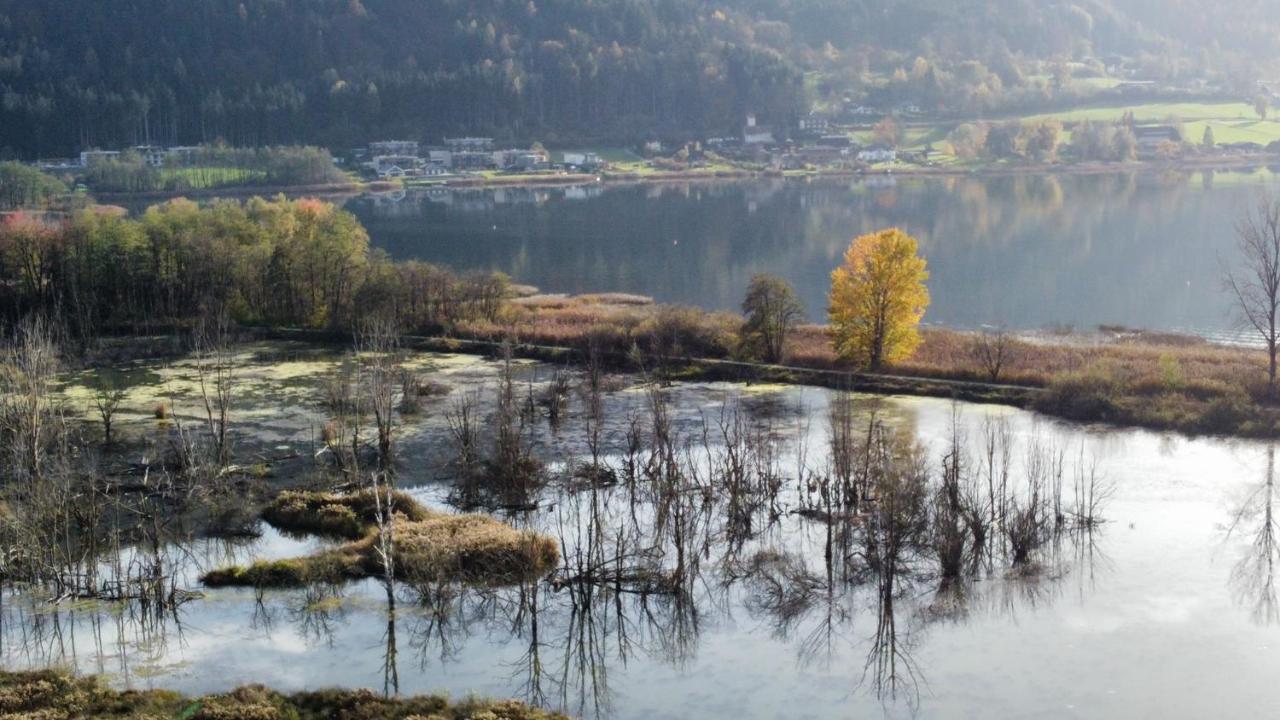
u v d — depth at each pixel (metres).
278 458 78.31
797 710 46.47
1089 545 62.47
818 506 67.69
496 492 71.12
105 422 80.44
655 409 73.75
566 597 56.88
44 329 106.19
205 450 77.06
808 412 88.62
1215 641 51.62
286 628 53.47
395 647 51.75
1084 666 49.66
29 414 72.25
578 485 72.88
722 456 76.56
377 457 78.38
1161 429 82.56
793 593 57.12
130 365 104.00
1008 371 94.75
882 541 59.69
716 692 47.94
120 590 56.19
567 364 102.25
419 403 91.56
